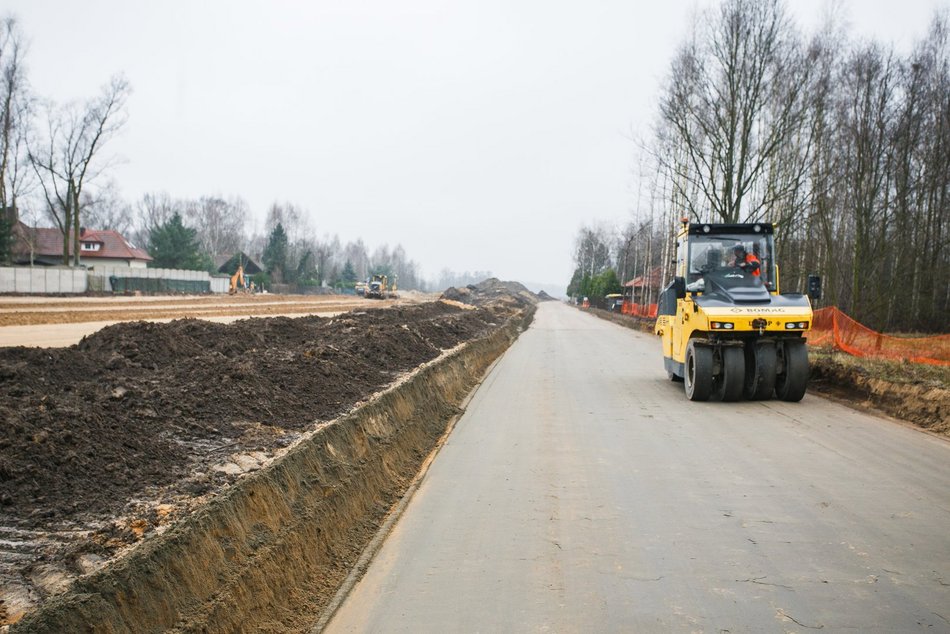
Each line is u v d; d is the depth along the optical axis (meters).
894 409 12.62
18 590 3.44
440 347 18.77
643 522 6.82
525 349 27.61
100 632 3.36
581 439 10.64
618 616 4.86
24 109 50.12
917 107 31.64
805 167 32.22
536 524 6.82
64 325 23.84
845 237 38.81
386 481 8.20
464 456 9.66
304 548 5.58
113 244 77.31
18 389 6.29
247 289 81.19
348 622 4.84
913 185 34.78
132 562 3.82
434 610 5.02
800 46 27.73
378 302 62.47
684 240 15.22
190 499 4.95
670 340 16.78
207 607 4.11
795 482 8.16
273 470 5.83
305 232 122.75
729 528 6.61
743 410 13.08
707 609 4.93
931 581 5.36
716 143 28.45
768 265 14.65
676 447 10.03
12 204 52.84
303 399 8.94
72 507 4.57
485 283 114.75
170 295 58.69
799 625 4.67
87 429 5.72
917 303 36.03
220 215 119.62
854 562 5.75
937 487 7.92
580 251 127.50
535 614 4.92
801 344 13.60
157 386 7.83
